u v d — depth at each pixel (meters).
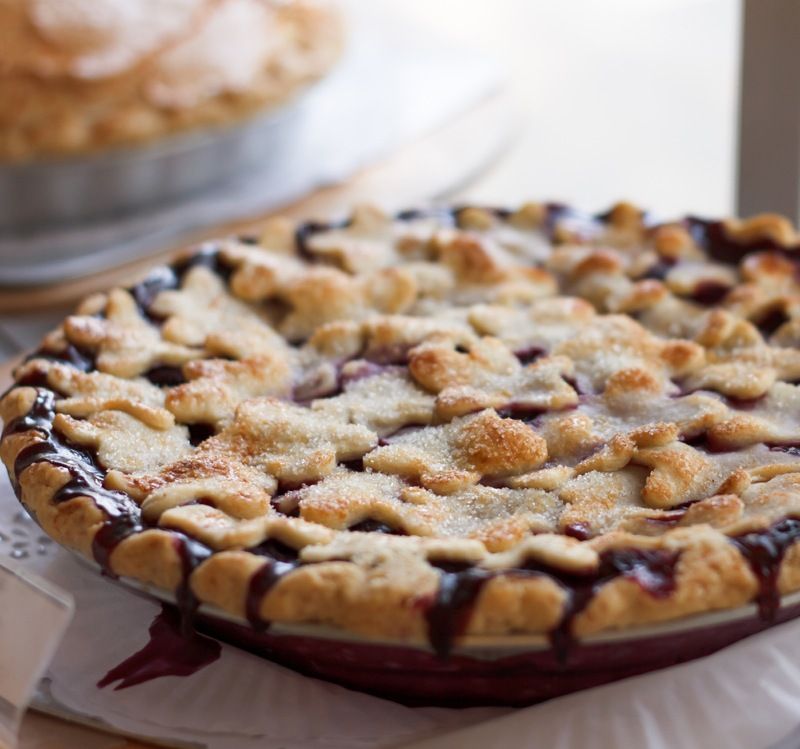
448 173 0.94
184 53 0.90
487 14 1.33
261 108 0.91
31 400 0.66
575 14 1.33
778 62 0.81
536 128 1.14
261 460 0.64
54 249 0.88
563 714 0.59
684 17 1.30
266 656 0.61
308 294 0.72
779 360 0.68
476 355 0.68
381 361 0.69
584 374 0.68
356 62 1.09
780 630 0.61
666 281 0.73
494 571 0.58
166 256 0.88
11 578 0.59
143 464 0.64
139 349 0.69
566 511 0.61
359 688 0.60
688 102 1.17
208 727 0.60
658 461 0.63
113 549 0.60
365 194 0.93
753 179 0.85
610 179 1.07
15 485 0.63
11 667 0.58
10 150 0.86
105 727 0.60
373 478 0.63
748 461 0.64
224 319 0.72
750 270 0.72
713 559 0.58
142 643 0.62
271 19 0.93
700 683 0.60
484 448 0.64
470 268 0.73
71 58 0.87
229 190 0.92
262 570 0.58
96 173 0.88
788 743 0.59
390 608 0.57
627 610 0.57
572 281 0.74
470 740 0.59
